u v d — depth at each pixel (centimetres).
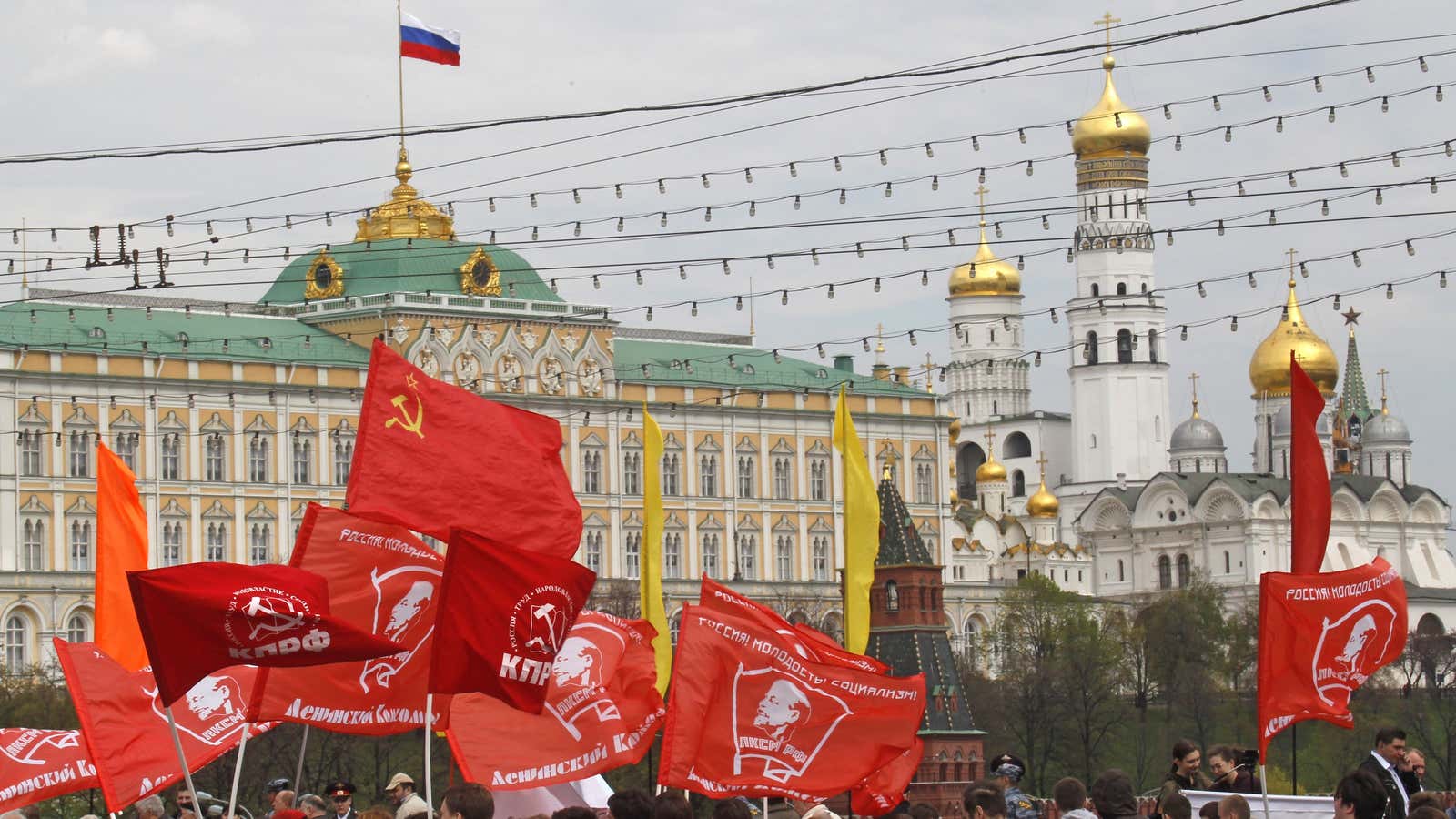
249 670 6538
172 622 5462
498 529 6141
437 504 6125
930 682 19175
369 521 6128
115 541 7325
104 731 6372
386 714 6150
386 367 6134
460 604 5766
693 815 5294
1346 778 5138
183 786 9875
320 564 6131
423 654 6172
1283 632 6650
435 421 6156
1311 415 6938
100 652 6431
